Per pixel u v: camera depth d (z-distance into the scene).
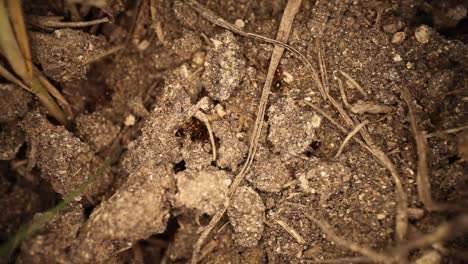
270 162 0.13
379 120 0.13
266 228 0.13
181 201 0.13
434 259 0.12
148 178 0.13
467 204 0.12
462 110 0.13
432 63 0.13
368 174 0.13
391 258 0.12
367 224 0.13
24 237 0.13
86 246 0.13
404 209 0.12
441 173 0.13
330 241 0.13
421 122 0.13
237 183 0.13
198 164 0.13
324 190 0.13
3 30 0.12
